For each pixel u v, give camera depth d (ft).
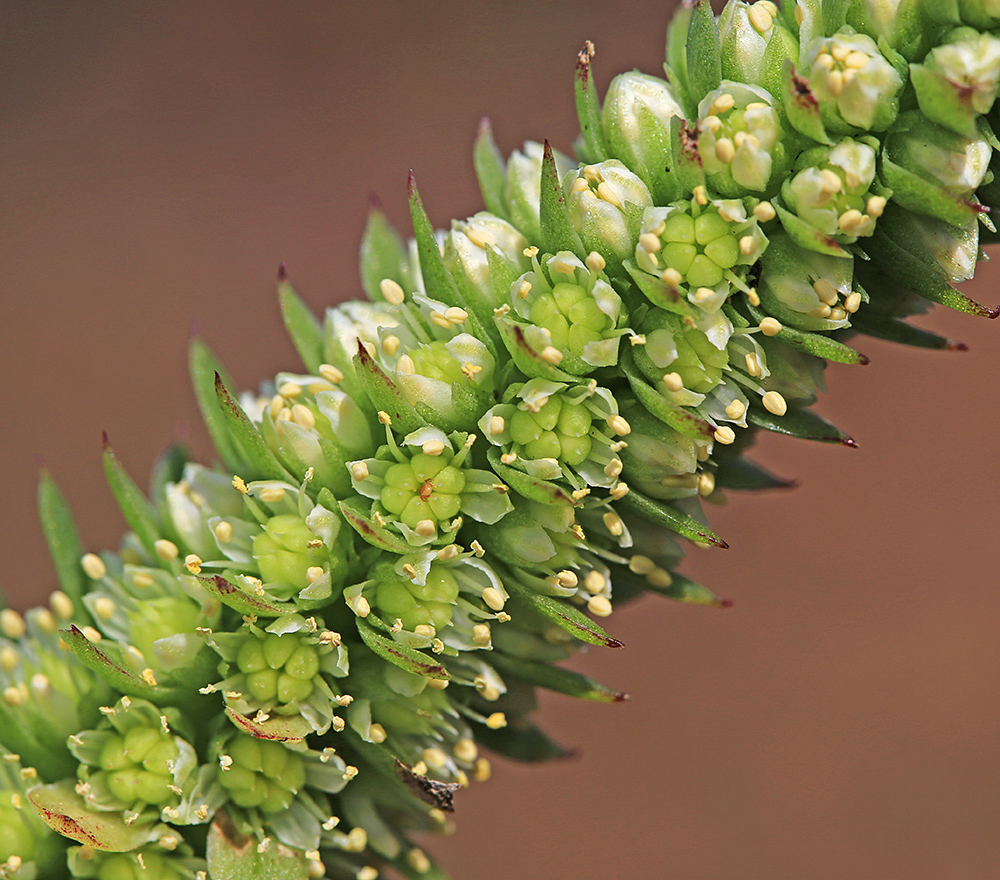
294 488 0.78
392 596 0.77
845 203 0.76
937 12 0.76
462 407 0.77
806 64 0.76
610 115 0.77
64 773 0.78
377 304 0.79
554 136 1.90
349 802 0.79
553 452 0.77
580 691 0.78
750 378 0.77
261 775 0.78
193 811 0.77
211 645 0.78
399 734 0.78
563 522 0.77
